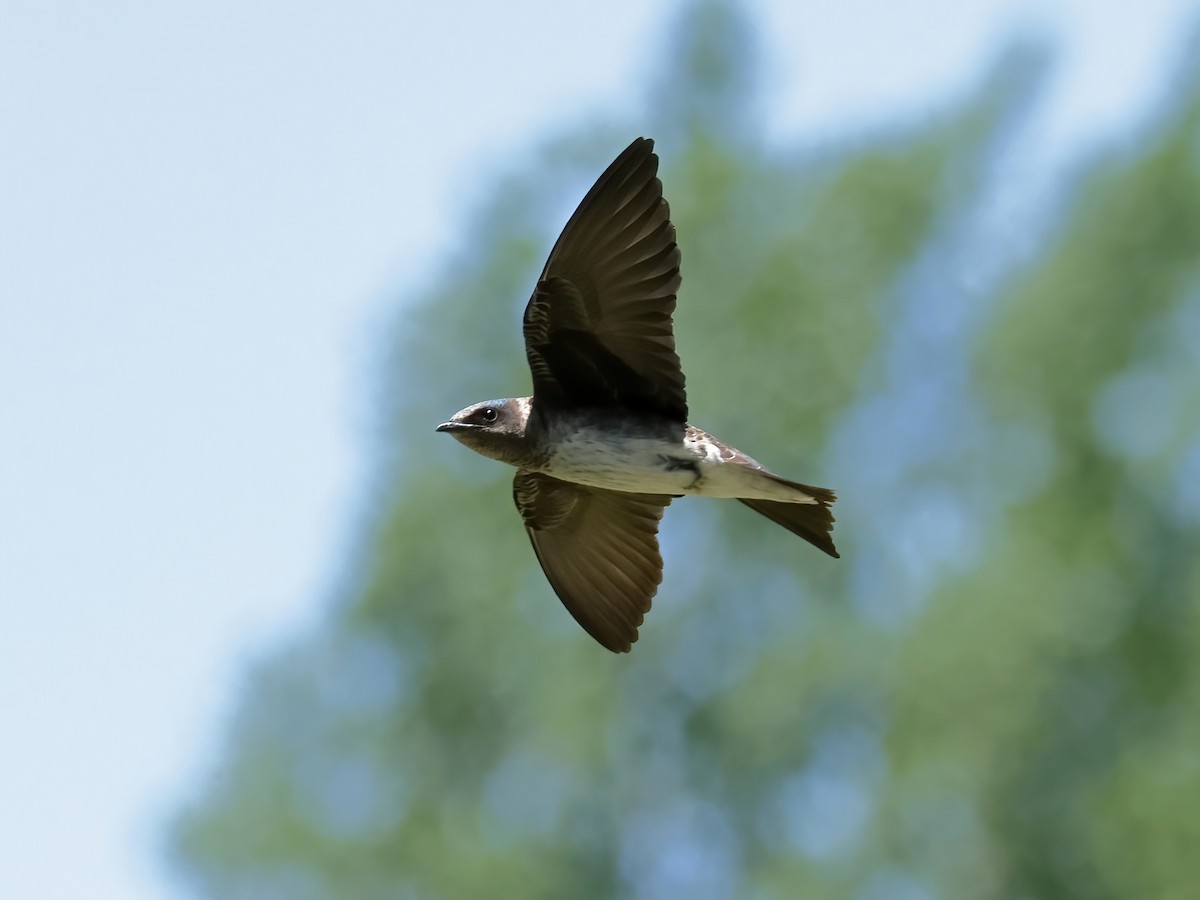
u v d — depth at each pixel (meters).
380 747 20.97
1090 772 18.64
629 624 11.19
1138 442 20.47
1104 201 20.94
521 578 20.83
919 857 18.88
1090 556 19.89
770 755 20.02
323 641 21.31
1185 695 19.17
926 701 18.58
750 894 19.78
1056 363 20.70
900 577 21.44
